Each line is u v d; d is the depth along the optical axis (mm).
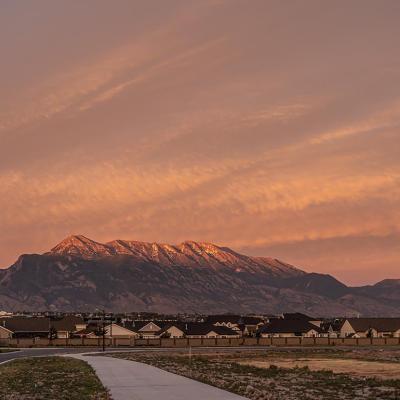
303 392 44844
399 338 188250
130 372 59938
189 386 44438
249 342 181500
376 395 43219
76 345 172875
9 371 67375
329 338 185000
